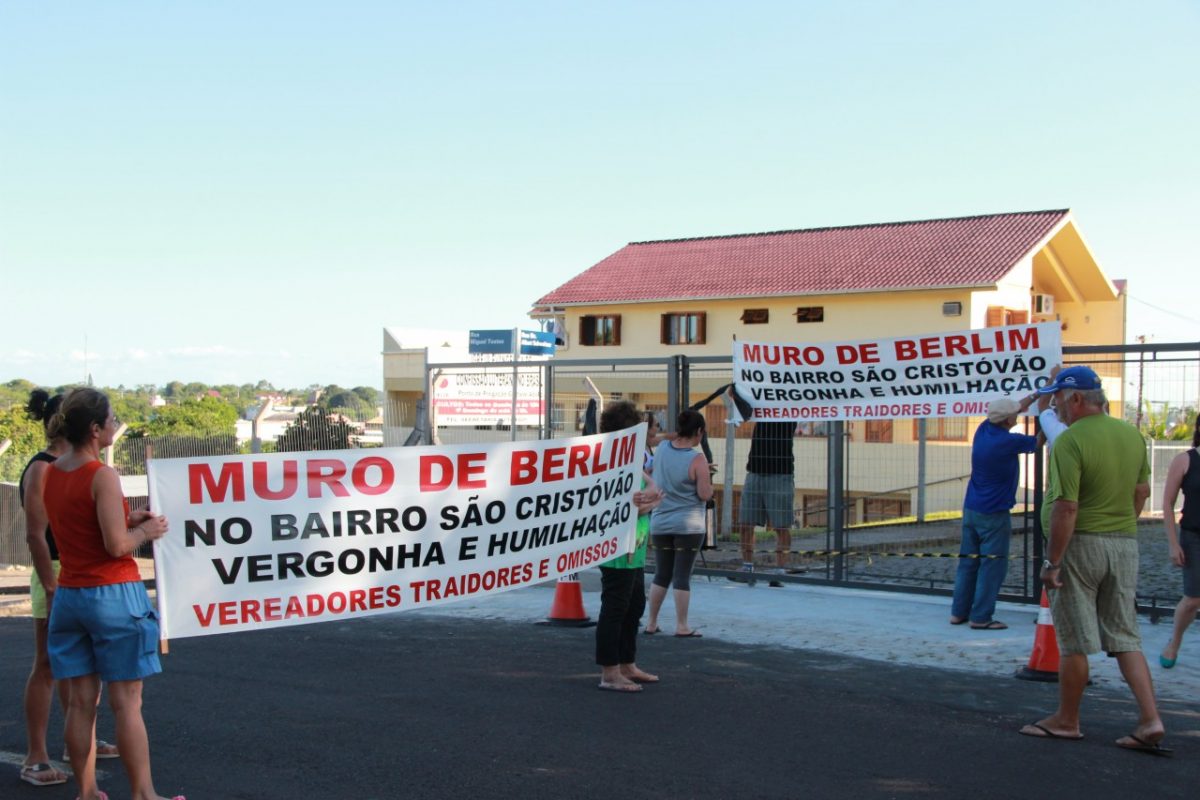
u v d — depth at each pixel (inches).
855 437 518.3
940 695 280.4
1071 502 229.9
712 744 238.5
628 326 1496.1
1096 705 270.2
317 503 227.3
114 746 236.4
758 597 423.5
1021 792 207.6
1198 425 302.5
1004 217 1380.4
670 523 353.4
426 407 587.2
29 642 376.5
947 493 517.0
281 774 220.4
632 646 293.9
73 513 189.9
